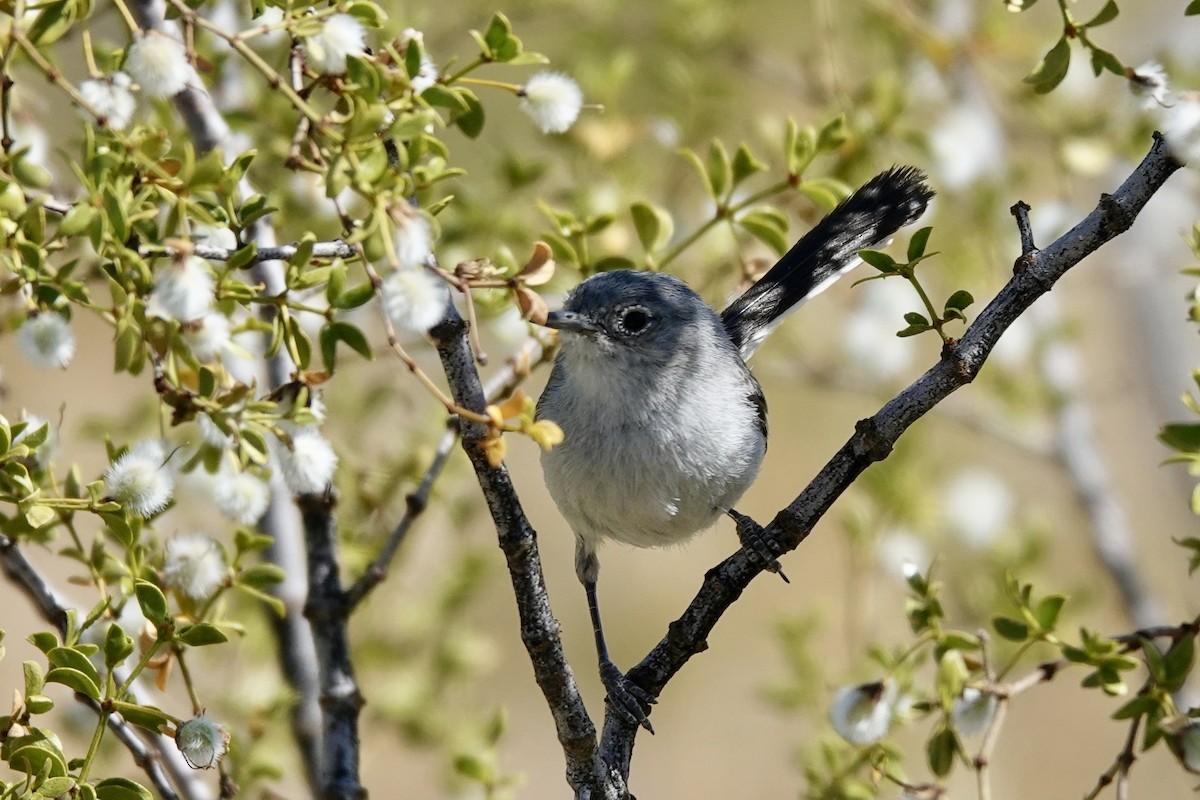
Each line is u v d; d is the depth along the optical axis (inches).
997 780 638.5
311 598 347.9
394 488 414.0
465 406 243.9
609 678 307.1
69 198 337.7
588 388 358.9
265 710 369.7
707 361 366.6
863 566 469.1
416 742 437.7
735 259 440.5
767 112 537.0
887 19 538.9
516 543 252.7
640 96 524.1
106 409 685.9
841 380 532.4
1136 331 652.1
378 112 236.4
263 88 403.5
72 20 265.7
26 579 294.8
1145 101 274.2
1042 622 306.0
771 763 735.7
